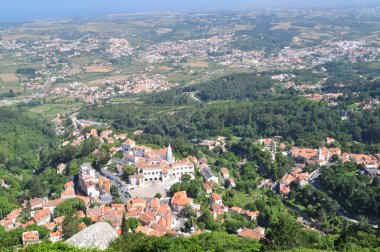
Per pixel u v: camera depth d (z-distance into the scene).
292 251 196.38
